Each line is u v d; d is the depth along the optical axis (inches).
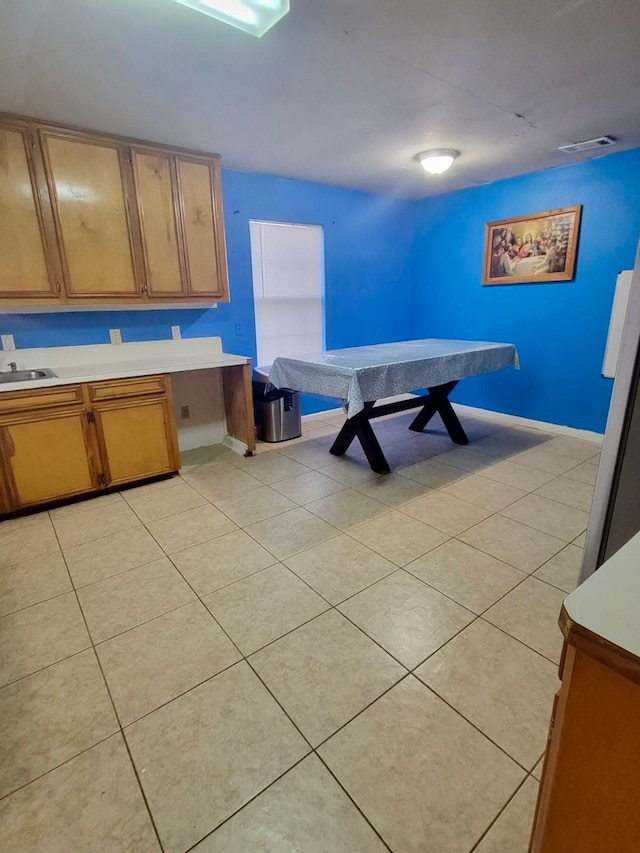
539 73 83.3
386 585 79.5
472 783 46.9
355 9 62.9
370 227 184.7
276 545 93.0
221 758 50.0
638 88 90.0
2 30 65.7
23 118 97.0
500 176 159.2
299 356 131.0
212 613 73.1
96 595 78.0
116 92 86.7
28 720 54.9
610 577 27.1
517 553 88.9
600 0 62.0
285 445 156.7
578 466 133.0
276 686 59.2
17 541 95.7
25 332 117.0
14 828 43.6
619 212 136.9
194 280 128.0
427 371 125.0
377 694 57.7
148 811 44.9
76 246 108.4
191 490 120.5
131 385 116.0
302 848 41.7
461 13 64.6
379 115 100.9
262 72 80.2
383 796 45.9
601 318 146.7
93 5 60.4
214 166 125.5
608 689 22.9
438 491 117.5
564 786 26.3
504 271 169.9
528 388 171.6
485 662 62.5
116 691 58.8
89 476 113.2
